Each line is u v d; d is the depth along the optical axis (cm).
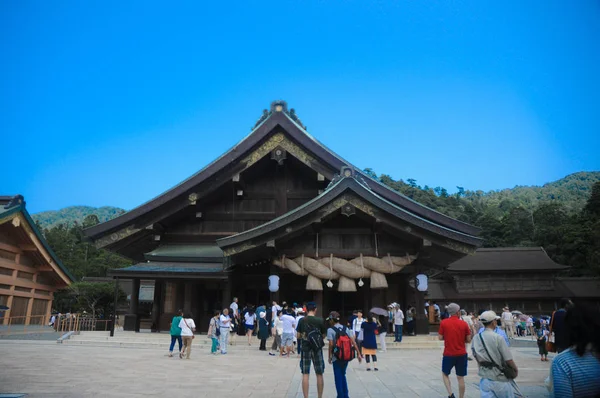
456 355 841
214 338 1730
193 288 2458
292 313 1977
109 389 979
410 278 2405
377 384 1104
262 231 2038
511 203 19112
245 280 2466
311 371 1290
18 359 1480
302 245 2148
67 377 1126
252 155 2470
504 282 5634
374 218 2059
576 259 7625
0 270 3356
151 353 1712
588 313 375
